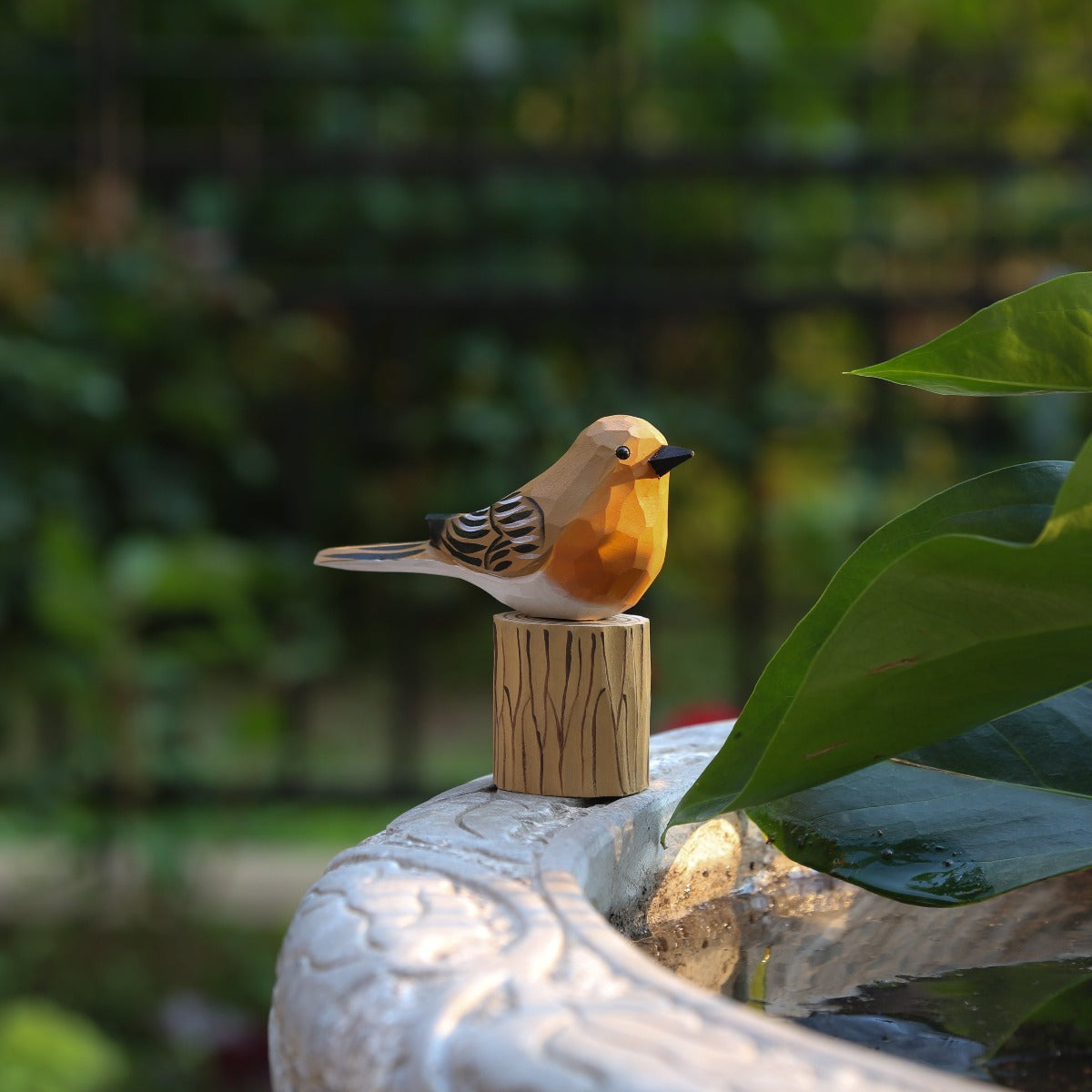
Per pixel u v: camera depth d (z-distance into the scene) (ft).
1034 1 23.63
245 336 16.84
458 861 3.63
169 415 15.94
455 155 16.40
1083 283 3.90
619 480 4.59
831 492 21.75
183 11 21.24
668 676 20.85
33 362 14.20
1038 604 3.40
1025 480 4.03
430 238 20.92
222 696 18.12
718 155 16.48
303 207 20.44
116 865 14.48
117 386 14.76
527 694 4.60
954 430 18.56
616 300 16.67
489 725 19.88
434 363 19.47
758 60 21.68
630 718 4.59
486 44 21.25
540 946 2.94
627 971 2.79
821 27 23.79
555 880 3.41
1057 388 4.08
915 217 20.79
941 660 3.56
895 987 4.01
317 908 3.40
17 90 19.88
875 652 3.51
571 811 4.39
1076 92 20.92
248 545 17.34
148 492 15.97
